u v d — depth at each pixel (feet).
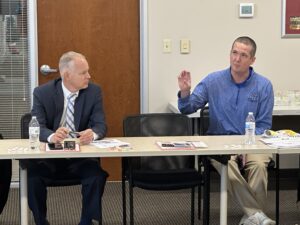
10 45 16.03
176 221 13.14
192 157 12.10
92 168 10.99
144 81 16.43
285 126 16.78
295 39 16.70
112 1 16.22
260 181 11.55
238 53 12.15
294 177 17.11
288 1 16.52
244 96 12.41
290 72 16.80
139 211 13.93
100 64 16.43
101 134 11.12
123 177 11.54
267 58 16.69
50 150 9.63
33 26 15.93
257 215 11.16
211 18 16.42
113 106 16.61
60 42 16.20
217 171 11.61
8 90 16.17
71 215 13.53
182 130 12.10
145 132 12.00
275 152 9.93
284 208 14.20
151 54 16.40
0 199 11.59
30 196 10.66
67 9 16.12
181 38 16.40
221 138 11.15
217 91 12.53
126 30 16.38
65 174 11.21
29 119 11.53
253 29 16.56
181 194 15.44
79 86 11.35
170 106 16.16
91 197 10.74
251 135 10.56
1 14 15.94
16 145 10.21
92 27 16.26
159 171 11.76
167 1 16.25
